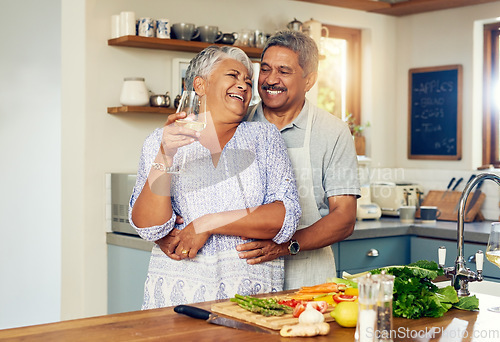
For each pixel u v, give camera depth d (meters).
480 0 4.48
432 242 4.10
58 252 4.14
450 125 4.79
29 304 4.32
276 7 4.47
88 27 3.73
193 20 4.09
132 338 1.71
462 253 2.18
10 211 4.41
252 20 4.36
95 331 1.77
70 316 3.77
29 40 4.23
